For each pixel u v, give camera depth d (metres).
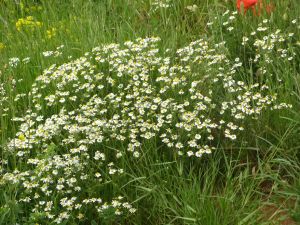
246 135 0.90
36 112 0.94
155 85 0.96
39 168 0.79
